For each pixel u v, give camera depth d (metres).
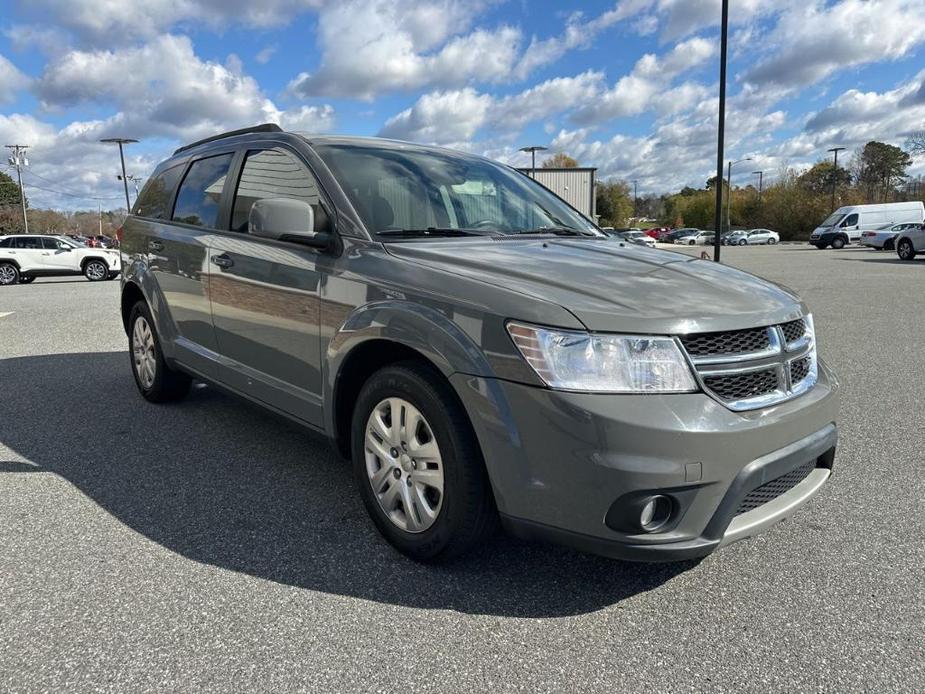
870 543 2.92
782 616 2.38
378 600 2.44
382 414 2.76
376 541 2.89
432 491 2.60
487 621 2.33
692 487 2.17
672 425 2.12
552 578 2.61
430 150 3.92
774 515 2.43
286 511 3.18
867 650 2.18
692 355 2.24
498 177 4.00
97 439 4.20
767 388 2.41
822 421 2.57
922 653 2.16
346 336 2.80
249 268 3.49
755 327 2.40
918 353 7.11
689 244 61.06
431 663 2.10
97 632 2.22
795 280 16.30
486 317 2.34
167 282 4.36
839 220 40.38
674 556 2.20
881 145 81.69
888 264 22.75
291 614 2.35
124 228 5.19
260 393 3.52
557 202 4.17
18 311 11.36
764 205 71.62
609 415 2.12
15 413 4.77
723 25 11.98
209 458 3.88
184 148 4.81
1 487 3.45
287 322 3.23
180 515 3.13
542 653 2.16
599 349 2.18
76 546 2.82
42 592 2.46
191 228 4.18
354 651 2.15
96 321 9.91
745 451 2.24
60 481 3.53
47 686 1.96
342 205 3.09
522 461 2.24
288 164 3.47
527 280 2.49
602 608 2.42
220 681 2.00
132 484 3.50
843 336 8.18
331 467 3.75
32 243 21.38
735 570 2.69
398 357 2.81
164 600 2.42
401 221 3.14
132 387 5.56
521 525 2.30
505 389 2.27
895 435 4.39
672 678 2.04
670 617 2.37
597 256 2.97
